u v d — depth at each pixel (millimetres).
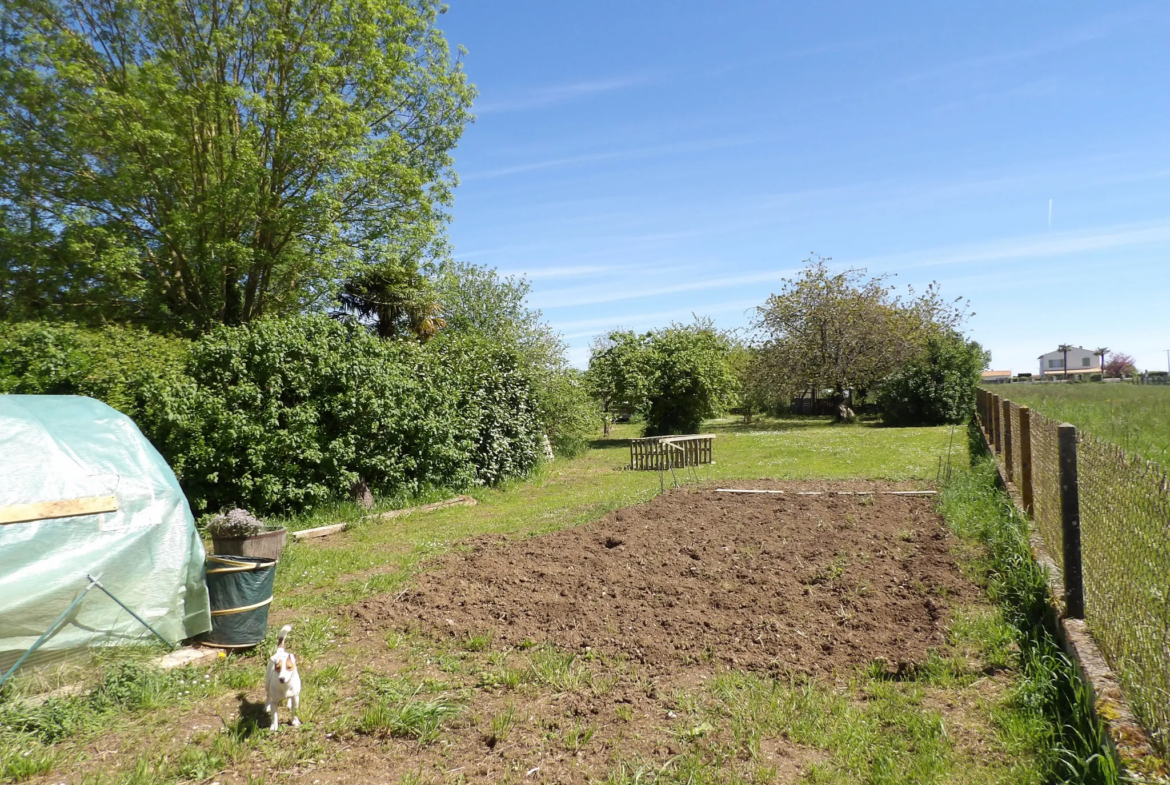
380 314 25047
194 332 20469
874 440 24688
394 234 23094
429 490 14383
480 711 4590
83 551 5336
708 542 8445
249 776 3824
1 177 18750
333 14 21062
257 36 20438
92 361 11148
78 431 5996
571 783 3727
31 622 5043
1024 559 6375
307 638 6031
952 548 7617
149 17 19516
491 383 17016
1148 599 3451
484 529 10992
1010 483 10617
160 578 5680
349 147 20906
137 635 5566
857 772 3695
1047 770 3484
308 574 8297
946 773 3596
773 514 10039
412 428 14211
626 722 4359
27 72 18625
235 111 20719
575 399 22969
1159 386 15594
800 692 4621
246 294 21781
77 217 18969
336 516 12094
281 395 12484
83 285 19672
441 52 24078
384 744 4238
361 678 5184
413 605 6809
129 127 18578
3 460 5344
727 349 41344
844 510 10109
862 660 5059
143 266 20781
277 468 11961
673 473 15359
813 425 36219
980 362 33281
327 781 3863
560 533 9602
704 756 3920
